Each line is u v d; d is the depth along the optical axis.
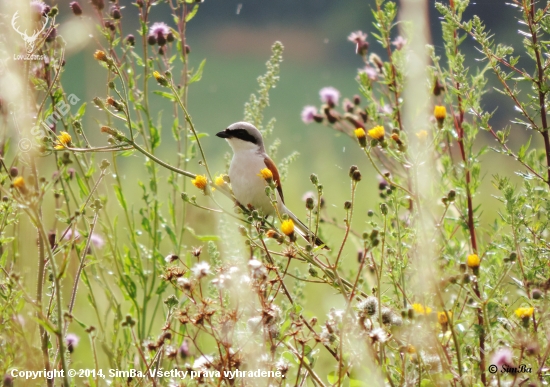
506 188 8.95
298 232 8.81
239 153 12.38
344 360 7.71
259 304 7.82
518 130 14.74
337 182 26.84
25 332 8.20
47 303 9.23
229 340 7.74
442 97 11.21
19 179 6.98
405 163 8.65
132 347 10.98
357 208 21.23
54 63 10.10
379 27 11.03
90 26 11.38
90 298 10.52
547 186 9.38
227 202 10.41
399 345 8.30
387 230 9.39
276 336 7.61
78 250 10.19
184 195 9.23
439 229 9.18
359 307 7.75
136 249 11.43
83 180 11.30
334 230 15.94
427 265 7.98
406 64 10.47
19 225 9.91
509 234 9.65
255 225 8.83
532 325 8.31
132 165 23.66
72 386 9.10
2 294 8.28
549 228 9.20
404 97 10.60
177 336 10.56
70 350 9.65
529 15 9.34
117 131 9.30
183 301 10.72
